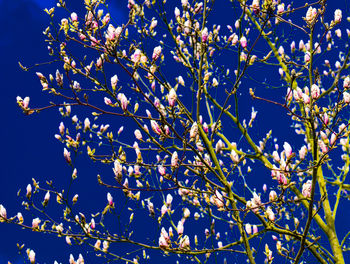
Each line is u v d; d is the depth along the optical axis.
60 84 4.00
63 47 4.07
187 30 4.73
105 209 4.45
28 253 4.57
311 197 3.74
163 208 4.65
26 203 4.57
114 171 3.74
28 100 3.84
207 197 4.36
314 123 3.69
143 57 3.80
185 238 4.21
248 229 4.57
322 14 3.81
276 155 3.63
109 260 4.90
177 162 3.72
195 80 4.71
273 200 3.83
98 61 3.96
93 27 3.88
